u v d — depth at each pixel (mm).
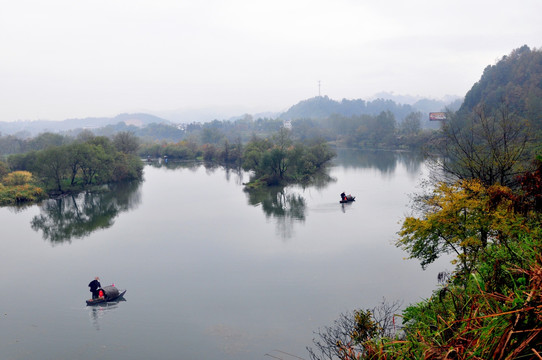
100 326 26578
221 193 81375
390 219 51781
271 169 95875
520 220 13242
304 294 30078
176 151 179250
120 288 33094
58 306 29938
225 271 36000
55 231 52938
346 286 31062
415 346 8273
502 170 22328
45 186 88000
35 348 23969
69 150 88000
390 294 29141
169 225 54250
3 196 75688
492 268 11016
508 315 5848
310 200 68625
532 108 99500
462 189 18688
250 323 25969
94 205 71562
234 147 163250
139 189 90188
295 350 22219
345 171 108438
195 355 22625
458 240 17812
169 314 27922
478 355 5832
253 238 46219
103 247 44875
